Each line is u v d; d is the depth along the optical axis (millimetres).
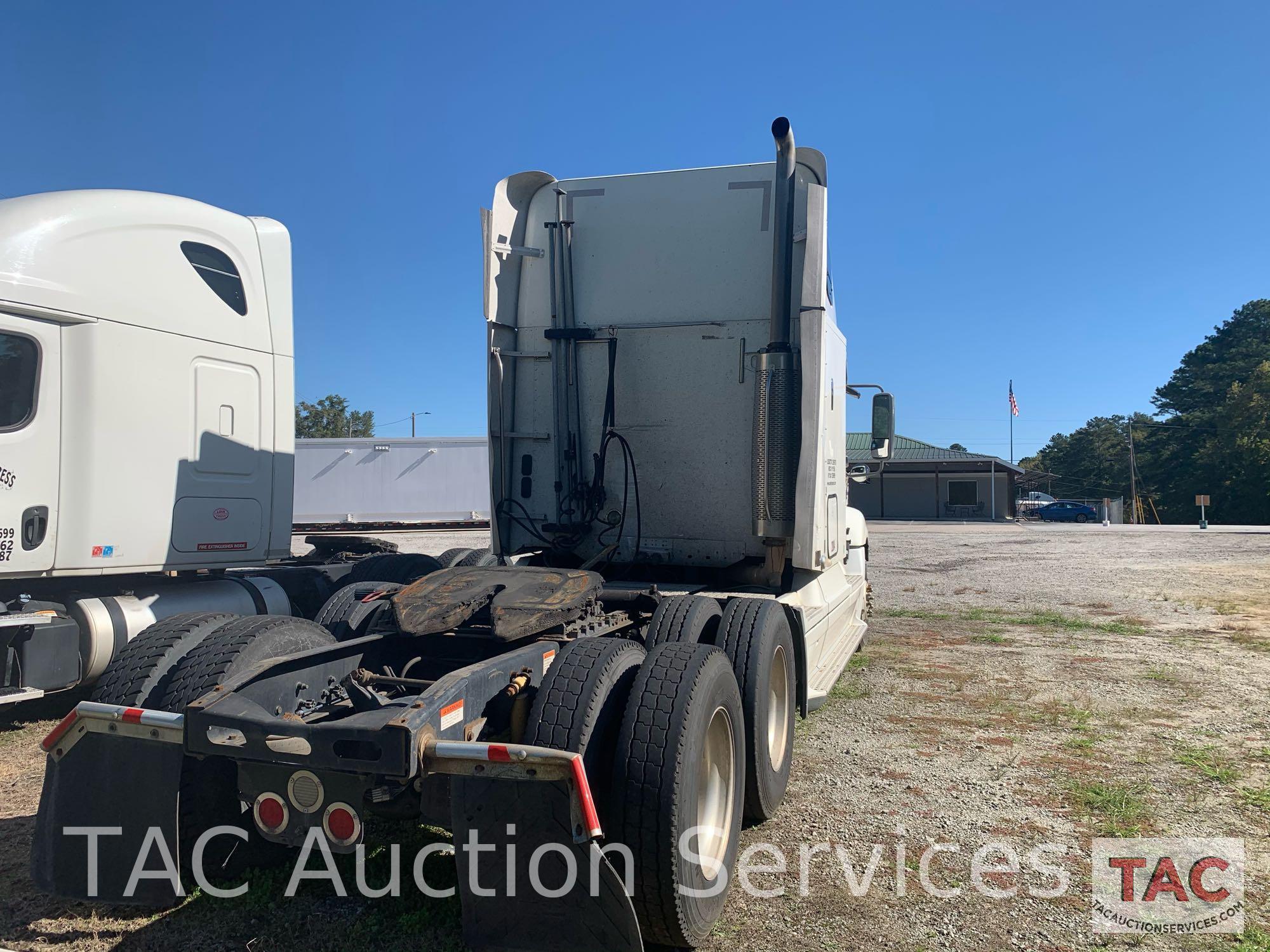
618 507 5805
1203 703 6691
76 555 5469
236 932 3215
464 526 24344
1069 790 4734
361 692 3152
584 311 5832
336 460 23625
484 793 2658
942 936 3217
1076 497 101312
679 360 5648
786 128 4922
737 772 3555
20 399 5207
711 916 3160
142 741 3031
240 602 6543
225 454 6465
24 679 5098
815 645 5457
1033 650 8984
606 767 3029
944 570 18359
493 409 5801
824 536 5332
